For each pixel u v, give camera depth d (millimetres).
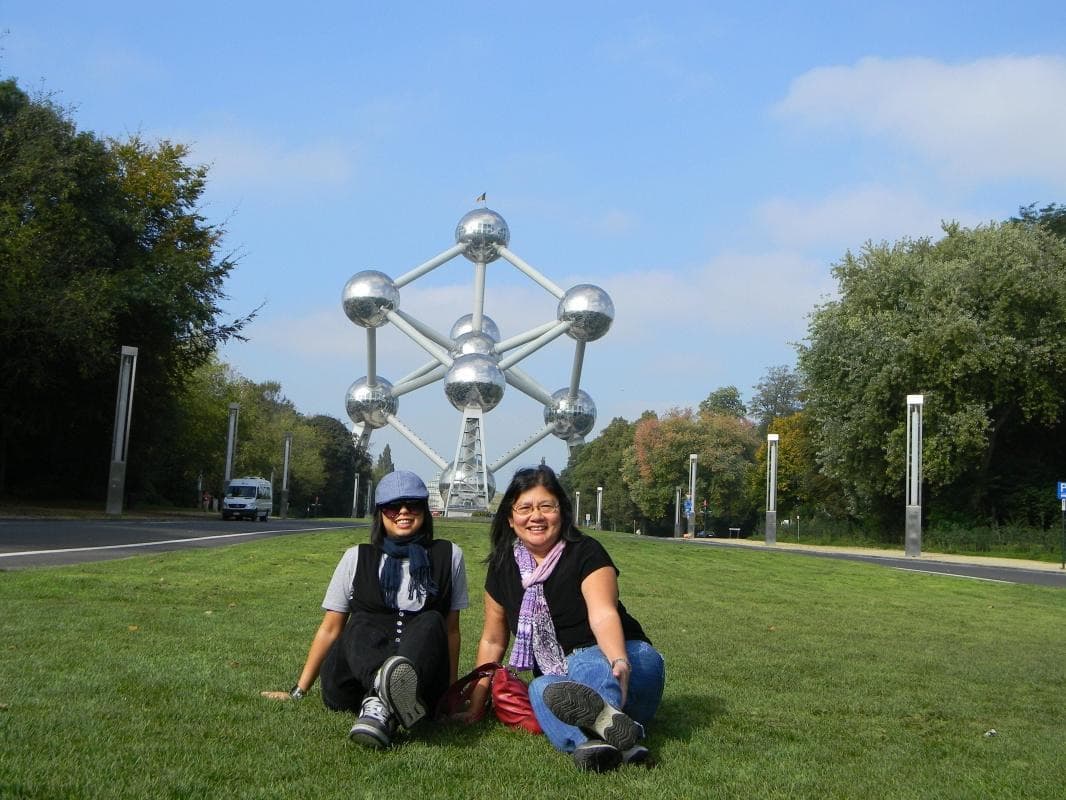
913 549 41906
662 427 97750
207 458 77438
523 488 5730
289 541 25281
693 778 4770
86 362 41281
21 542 22078
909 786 4836
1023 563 40250
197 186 49125
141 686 6195
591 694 4848
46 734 4828
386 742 5000
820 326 52656
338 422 128375
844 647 10531
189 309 45656
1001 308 47500
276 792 4152
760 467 93812
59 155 41438
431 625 5586
